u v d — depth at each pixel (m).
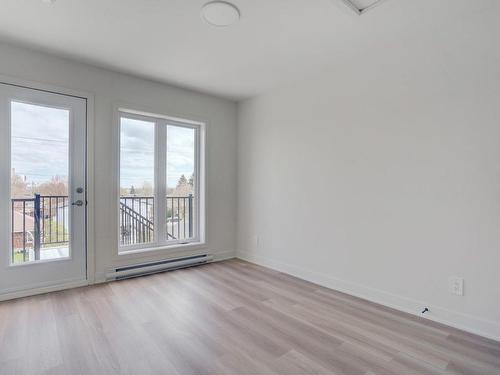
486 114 1.92
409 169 2.29
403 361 1.66
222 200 3.94
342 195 2.77
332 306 2.42
